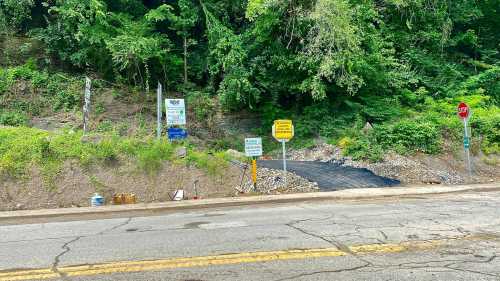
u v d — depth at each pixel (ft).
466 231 23.59
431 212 30.42
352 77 65.41
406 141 58.18
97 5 72.23
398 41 85.92
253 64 71.77
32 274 17.33
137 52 71.56
